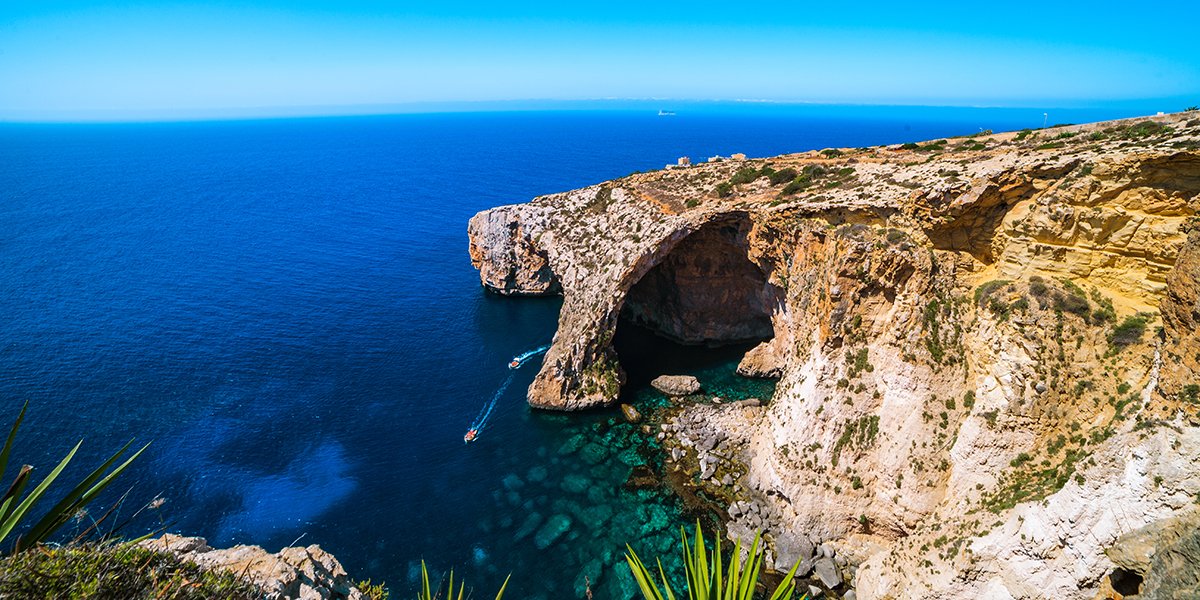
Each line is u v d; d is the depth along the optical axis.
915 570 33.72
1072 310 32.75
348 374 65.75
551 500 46.59
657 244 62.69
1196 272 25.36
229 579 12.50
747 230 60.31
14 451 50.09
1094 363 31.48
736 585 14.09
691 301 74.00
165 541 14.62
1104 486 27.14
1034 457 32.09
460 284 101.19
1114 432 28.17
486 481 48.78
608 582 39.06
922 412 38.28
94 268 103.00
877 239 42.00
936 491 36.53
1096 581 26.58
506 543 42.25
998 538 30.19
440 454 52.19
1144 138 38.03
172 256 112.94
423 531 43.22
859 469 39.94
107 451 50.50
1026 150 44.97
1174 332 26.92
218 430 54.16
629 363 70.56
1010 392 33.66
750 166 79.94
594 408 60.16
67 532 42.06
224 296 89.94
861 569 37.38
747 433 53.47
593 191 91.00
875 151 75.06
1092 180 32.59
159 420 55.22
